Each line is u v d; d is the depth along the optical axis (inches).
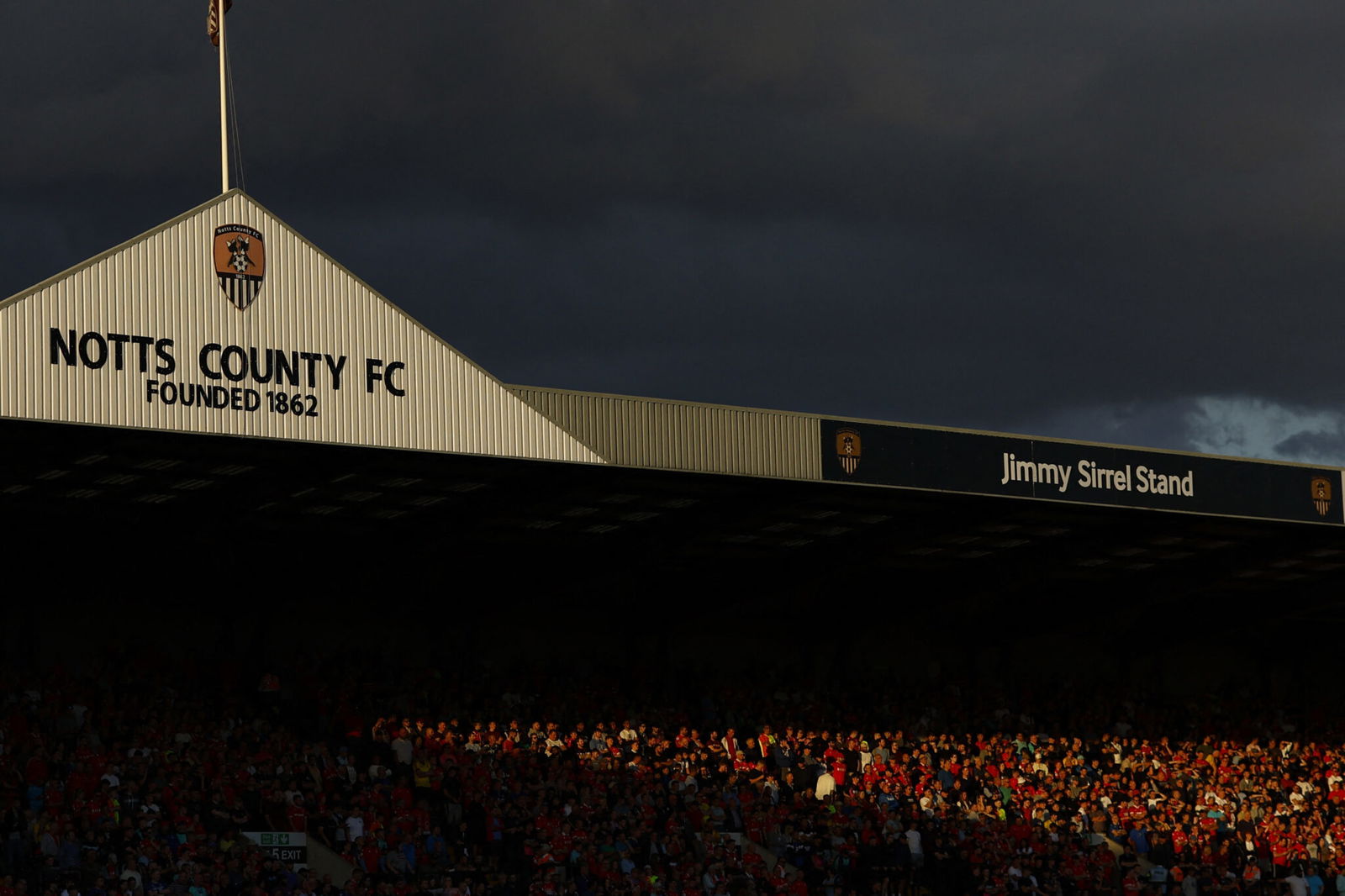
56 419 1339.8
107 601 1862.7
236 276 1432.1
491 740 1843.0
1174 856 1980.8
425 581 1984.5
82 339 1359.5
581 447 1545.3
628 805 1781.5
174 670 1825.8
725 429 1614.2
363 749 1770.4
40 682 1722.4
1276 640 2544.3
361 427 1461.6
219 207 1437.0
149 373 1381.6
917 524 1888.5
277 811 1579.7
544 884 1603.1
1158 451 1835.6
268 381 1430.9
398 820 1638.8
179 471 1553.9
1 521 1690.5
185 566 1847.9
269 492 1614.2
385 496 1683.1
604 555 1927.9
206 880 1450.5
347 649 1983.3
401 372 1486.2
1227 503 1861.5
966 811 1964.8
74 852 1428.4
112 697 1684.3
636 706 2028.8
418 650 2044.8
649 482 1668.3
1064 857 1916.8
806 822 1855.3
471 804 1711.4
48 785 1509.6
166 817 1526.8
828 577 2033.7
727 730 2011.6
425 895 1553.9
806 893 1736.0
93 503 1654.8
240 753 1658.5
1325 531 1962.4
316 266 1470.2
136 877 1412.4
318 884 1518.2
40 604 1830.7
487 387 1517.0
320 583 1910.7
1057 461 1777.8
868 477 1679.4
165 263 1403.8
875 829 1859.0
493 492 1683.1
